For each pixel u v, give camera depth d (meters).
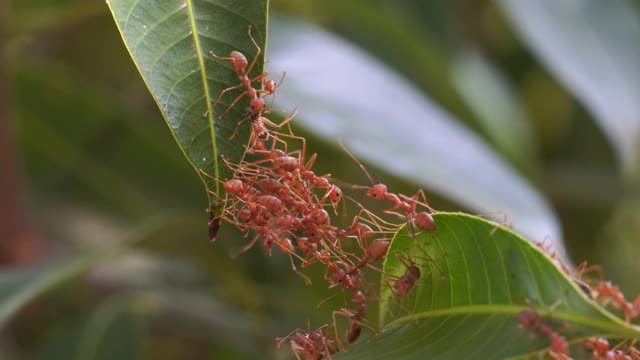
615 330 0.28
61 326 0.45
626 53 0.48
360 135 0.39
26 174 0.49
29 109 0.47
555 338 0.28
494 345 0.29
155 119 0.52
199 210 0.48
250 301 0.45
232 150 0.29
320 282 0.42
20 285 0.38
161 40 0.29
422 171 0.39
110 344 0.44
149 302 0.47
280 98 0.39
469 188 0.39
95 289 0.48
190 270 0.50
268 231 0.31
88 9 0.44
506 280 0.29
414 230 0.30
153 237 0.42
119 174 0.49
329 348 0.31
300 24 0.41
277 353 0.41
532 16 0.48
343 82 0.40
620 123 0.47
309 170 0.32
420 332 0.30
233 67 0.29
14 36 0.44
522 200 0.40
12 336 0.48
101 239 0.48
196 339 0.50
